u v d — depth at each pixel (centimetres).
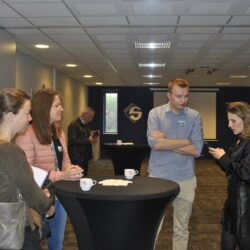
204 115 1345
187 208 309
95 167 1108
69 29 490
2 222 168
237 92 1343
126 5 386
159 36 530
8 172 169
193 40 554
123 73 962
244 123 264
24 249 180
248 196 256
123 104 1360
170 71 912
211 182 850
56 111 261
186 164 308
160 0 370
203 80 1117
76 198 220
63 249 399
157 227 243
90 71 923
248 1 373
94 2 376
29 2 376
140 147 646
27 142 248
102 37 538
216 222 508
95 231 229
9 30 495
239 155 259
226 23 457
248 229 255
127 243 229
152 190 226
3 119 178
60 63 791
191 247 409
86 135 633
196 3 379
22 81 660
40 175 207
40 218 204
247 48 613
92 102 1365
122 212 218
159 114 313
